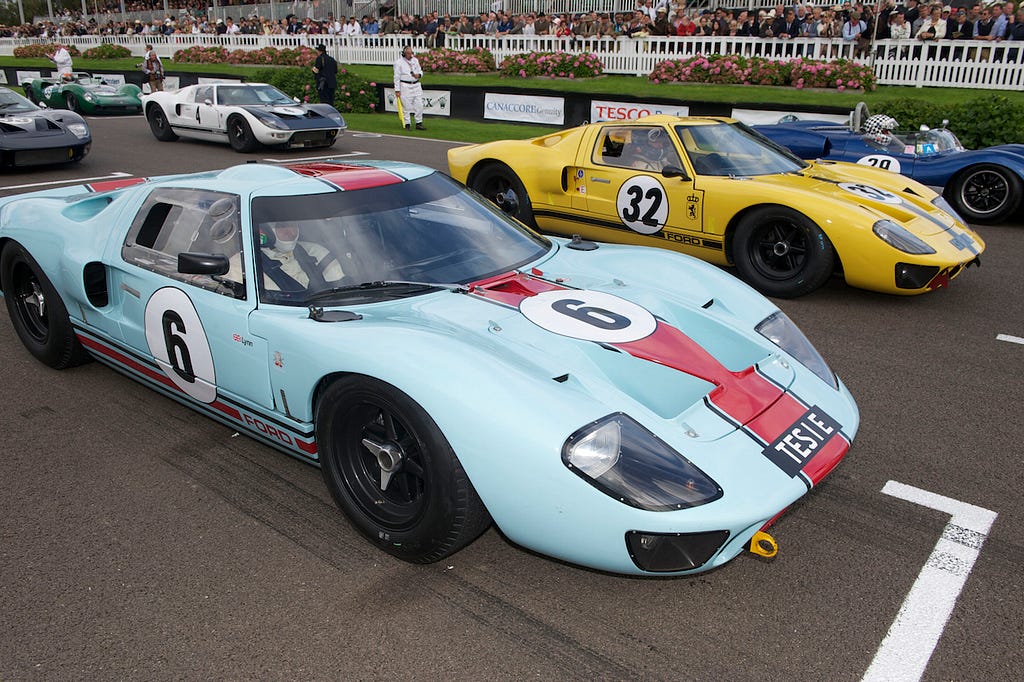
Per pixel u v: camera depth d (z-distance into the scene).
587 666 2.21
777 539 2.82
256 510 3.01
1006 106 10.39
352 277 3.07
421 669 2.21
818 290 6.07
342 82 20.06
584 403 2.35
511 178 7.37
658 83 19.98
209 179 3.56
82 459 3.39
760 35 20.45
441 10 30.69
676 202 6.19
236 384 3.08
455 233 3.41
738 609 2.45
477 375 2.38
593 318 2.92
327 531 2.88
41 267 4.04
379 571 2.65
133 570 2.66
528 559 2.71
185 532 2.87
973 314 5.47
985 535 2.86
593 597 2.51
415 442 2.45
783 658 2.24
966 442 3.59
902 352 4.75
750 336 3.05
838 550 2.76
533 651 2.27
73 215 4.21
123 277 3.60
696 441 2.36
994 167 7.95
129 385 4.17
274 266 3.04
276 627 2.38
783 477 2.36
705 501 2.19
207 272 2.89
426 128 17.16
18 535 2.86
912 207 5.81
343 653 2.27
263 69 20.36
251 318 2.91
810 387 2.84
